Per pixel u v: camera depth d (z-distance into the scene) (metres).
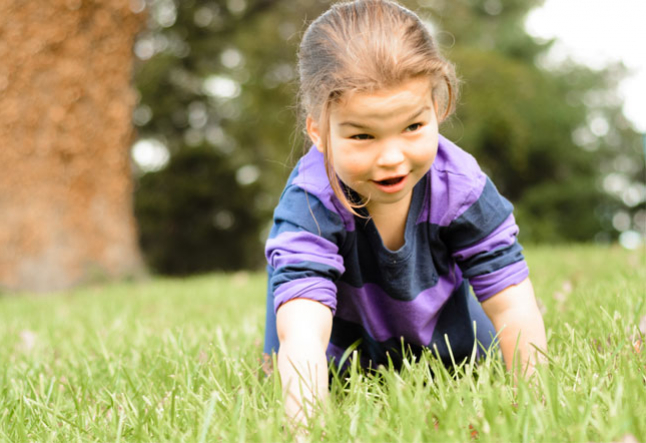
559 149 19.80
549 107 19.03
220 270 19.00
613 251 6.00
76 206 8.73
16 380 2.35
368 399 1.63
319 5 14.23
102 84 8.80
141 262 9.26
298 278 1.83
